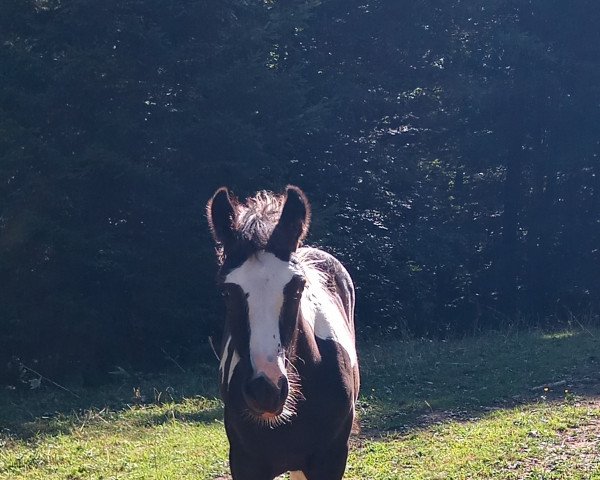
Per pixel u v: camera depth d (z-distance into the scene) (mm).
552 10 18297
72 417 9445
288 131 14086
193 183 13305
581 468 6316
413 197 18219
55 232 12031
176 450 7816
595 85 18047
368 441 7852
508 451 6902
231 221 4145
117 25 12992
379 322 17031
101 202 12758
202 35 13695
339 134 17156
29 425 9172
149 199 12789
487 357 11719
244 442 4305
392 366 11523
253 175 13133
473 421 8352
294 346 4102
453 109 18953
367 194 17109
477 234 18984
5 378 12555
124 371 12258
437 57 18750
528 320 17844
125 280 12672
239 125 13008
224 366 4590
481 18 18531
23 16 12781
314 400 4289
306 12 14625
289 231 4082
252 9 14039
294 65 15664
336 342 4578
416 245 17531
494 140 18688
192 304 13414
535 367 10734
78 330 12383
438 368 11172
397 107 18000
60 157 12227
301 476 4574
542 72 18141
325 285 5348
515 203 19266
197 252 13023
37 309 12320
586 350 11602
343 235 16531
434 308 17891
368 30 17922
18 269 12289
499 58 18859
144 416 9359
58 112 12727
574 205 19328
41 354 12680
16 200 12094
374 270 17078
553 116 18547
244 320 3900
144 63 13039
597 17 18219
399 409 9102
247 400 3826
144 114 13219
